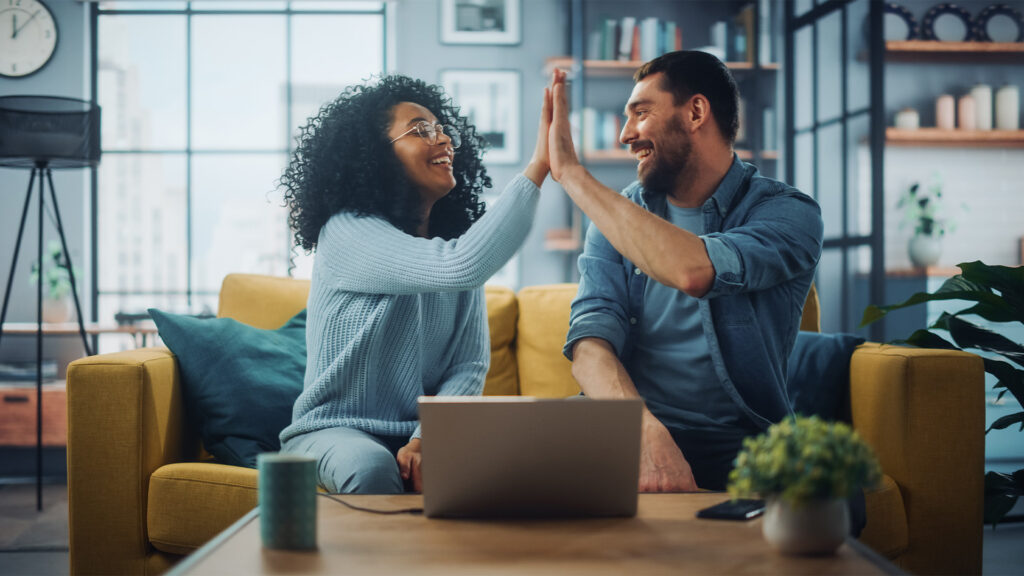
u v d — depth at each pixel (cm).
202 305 546
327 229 185
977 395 182
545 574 91
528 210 166
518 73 556
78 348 512
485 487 114
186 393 206
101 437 183
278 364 212
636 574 91
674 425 179
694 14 553
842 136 457
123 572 184
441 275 165
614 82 550
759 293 176
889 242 524
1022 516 281
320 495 131
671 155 179
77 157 371
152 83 548
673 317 182
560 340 239
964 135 502
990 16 509
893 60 521
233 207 554
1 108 362
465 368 192
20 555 295
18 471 480
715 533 107
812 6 496
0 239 516
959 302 458
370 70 555
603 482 114
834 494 95
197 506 178
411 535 107
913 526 180
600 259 190
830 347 206
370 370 179
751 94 534
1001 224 532
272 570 92
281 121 554
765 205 178
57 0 527
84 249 523
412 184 190
